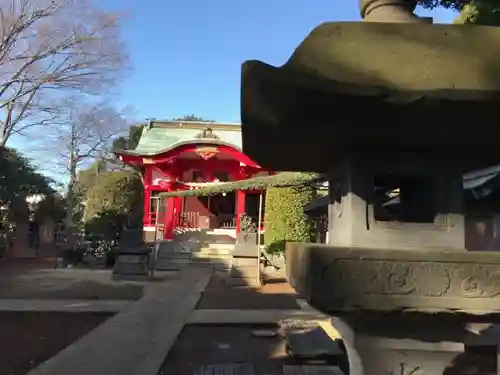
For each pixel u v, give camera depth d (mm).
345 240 2545
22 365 5789
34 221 27500
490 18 4715
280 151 2711
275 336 7512
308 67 2094
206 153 23875
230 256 19969
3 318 8891
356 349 2488
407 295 2217
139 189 32656
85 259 20562
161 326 8141
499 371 3803
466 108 2023
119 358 6133
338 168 2828
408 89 1993
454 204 2477
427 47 2260
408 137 2318
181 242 21938
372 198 2484
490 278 2242
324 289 2207
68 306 10094
